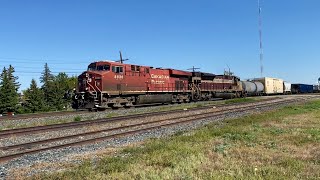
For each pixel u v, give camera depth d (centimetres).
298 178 808
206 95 5366
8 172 983
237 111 2998
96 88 3344
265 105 3794
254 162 985
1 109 6912
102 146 1413
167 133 1766
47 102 8175
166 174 862
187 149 1169
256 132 1573
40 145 1457
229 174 842
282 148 1183
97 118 2594
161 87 4238
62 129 1961
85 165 1001
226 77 6125
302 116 2327
